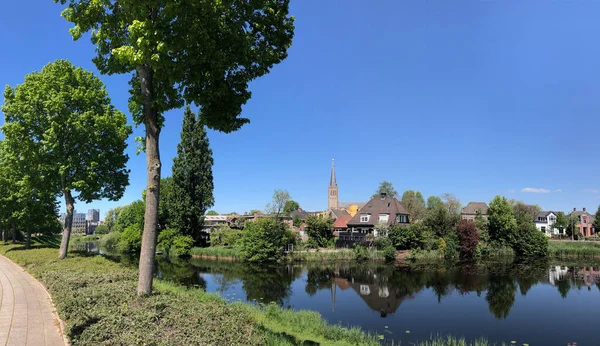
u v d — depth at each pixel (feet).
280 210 143.23
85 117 63.87
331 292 79.36
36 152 61.46
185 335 18.07
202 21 23.15
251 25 29.27
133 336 17.51
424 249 141.79
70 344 20.49
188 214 163.22
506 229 161.48
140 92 30.17
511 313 62.03
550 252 157.07
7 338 21.84
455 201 197.88
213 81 26.76
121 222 227.20
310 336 42.22
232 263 131.23
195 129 170.19
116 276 35.88
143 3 22.34
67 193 66.80
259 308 56.75
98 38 29.17
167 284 62.23
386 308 65.05
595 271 111.55
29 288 39.78
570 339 48.24
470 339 47.83
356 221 183.52
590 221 274.57
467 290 82.58
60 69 64.49
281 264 127.24
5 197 90.74
